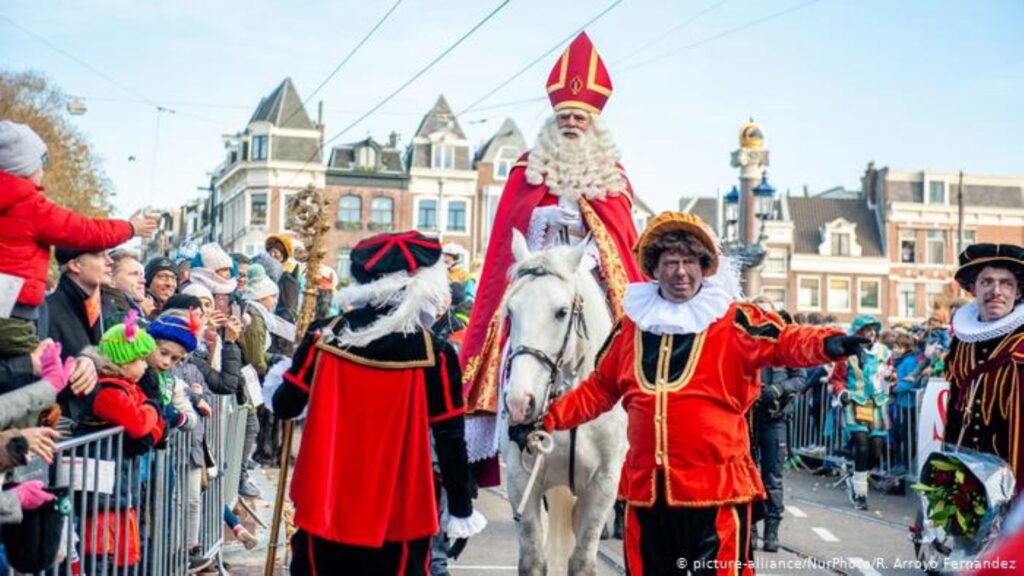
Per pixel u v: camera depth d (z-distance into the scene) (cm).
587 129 683
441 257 453
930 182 6025
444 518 678
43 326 516
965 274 550
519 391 505
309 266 562
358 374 434
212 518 734
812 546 878
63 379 432
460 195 5938
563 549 594
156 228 496
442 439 443
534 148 680
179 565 629
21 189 439
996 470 521
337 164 5894
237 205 5959
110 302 649
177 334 555
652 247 460
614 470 558
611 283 616
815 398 1412
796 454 1433
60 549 445
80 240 455
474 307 653
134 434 507
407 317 433
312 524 418
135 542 535
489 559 814
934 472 544
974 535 529
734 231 2478
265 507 1005
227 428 827
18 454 380
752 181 2450
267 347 1081
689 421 439
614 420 554
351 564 430
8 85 3662
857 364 1107
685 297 458
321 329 447
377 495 427
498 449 595
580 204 655
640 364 456
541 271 537
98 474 471
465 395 609
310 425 430
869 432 1120
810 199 6203
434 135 5925
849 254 5959
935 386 870
